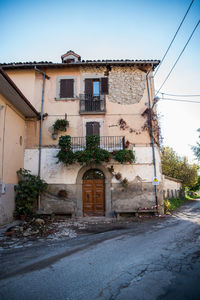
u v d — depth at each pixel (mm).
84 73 11609
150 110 11141
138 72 11734
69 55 12516
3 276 3447
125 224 8281
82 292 2875
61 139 9672
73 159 9594
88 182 10633
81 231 7109
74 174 10398
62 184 10320
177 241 5551
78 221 9008
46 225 7980
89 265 3893
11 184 8984
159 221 8789
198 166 27344
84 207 10414
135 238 5953
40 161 10516
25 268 3787
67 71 11602
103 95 11320
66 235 6516
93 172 10758
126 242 5531
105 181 10367
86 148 9633
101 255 4477
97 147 9625
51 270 3674
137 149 10711
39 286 3070
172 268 3660
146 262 3996
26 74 11391
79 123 10984
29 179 10062
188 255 4355
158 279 3232
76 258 4305
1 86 7680
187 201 22484
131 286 3023
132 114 11156
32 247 5203
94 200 10477
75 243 5547
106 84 11484
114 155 9922
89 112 10945
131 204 10203
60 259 4258
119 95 11383
